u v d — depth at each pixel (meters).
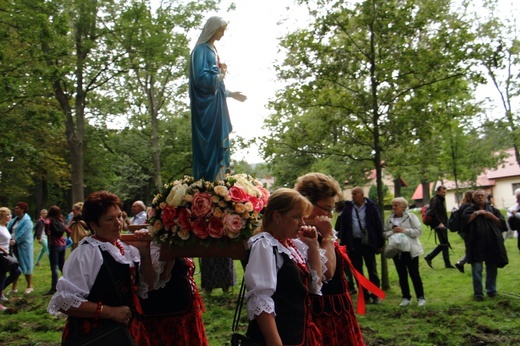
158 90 31.11
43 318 8.67
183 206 3.76
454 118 11.45
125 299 3.33
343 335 3.74
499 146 24.16
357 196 9.43
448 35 10.43
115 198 3.40
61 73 16.75
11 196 37.81
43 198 38.66
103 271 3.24
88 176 36.72
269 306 2.70
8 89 15.73
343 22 10.72
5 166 28.53
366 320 7.84
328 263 3.44
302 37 10.80
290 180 26.59
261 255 2.81
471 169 23.30
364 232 9.27
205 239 3.72
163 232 3.75
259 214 3.80
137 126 33.09
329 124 11.18
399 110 11.06
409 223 8.94
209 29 7.96
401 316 8.00
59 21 16.36
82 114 22.72
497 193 50.97
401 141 11.05
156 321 3.99
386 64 10.43
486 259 8.99
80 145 22.73
